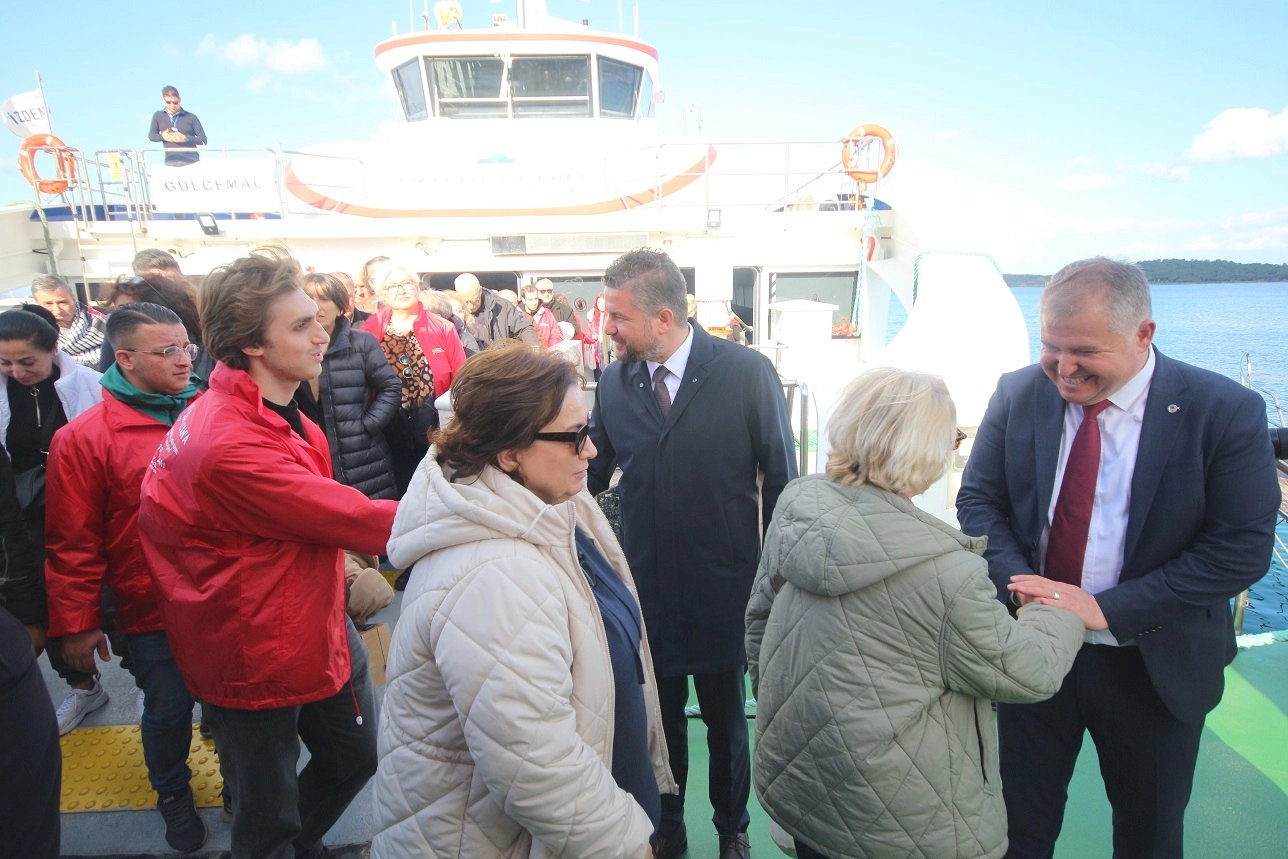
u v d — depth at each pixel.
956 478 4.38
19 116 9.02
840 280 9.39
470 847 1.25
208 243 9.23
